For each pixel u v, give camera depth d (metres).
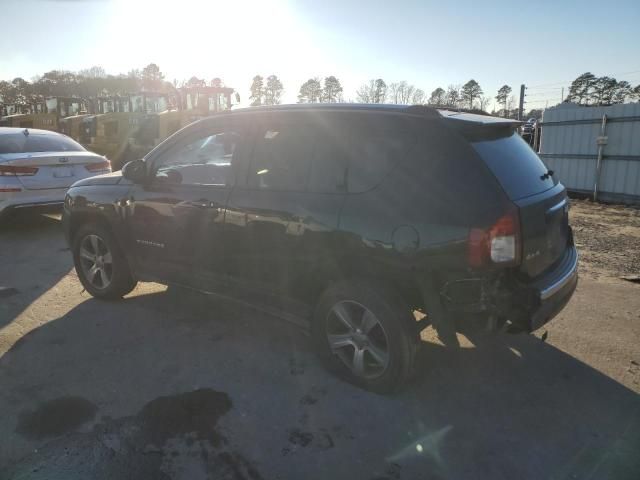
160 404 3.16
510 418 3.06
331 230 3.21
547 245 3.13
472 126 3.04
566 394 3.32
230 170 3.83
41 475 2.54
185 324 4.38
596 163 11.18
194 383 3.41
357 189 3.20
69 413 3.05
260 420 3.01
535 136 13.41
